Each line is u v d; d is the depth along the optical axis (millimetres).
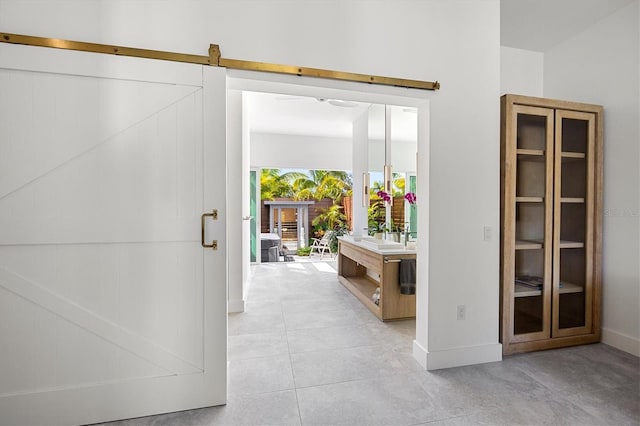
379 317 3145
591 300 2510
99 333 1549
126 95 1543
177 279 1634
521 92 3010
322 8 1835
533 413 1630
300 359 2238
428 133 2064
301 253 9602
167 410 1635
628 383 1920
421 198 2170
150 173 1583
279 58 1756
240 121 3434
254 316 3209
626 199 2389
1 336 1437
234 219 3379
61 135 1469
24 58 1411
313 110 5039
